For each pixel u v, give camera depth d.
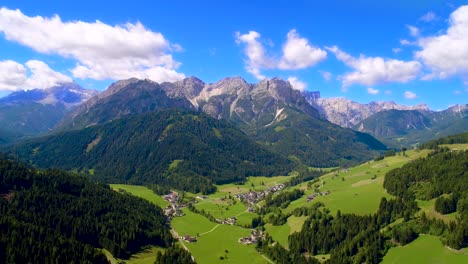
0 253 198.62
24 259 199.75
